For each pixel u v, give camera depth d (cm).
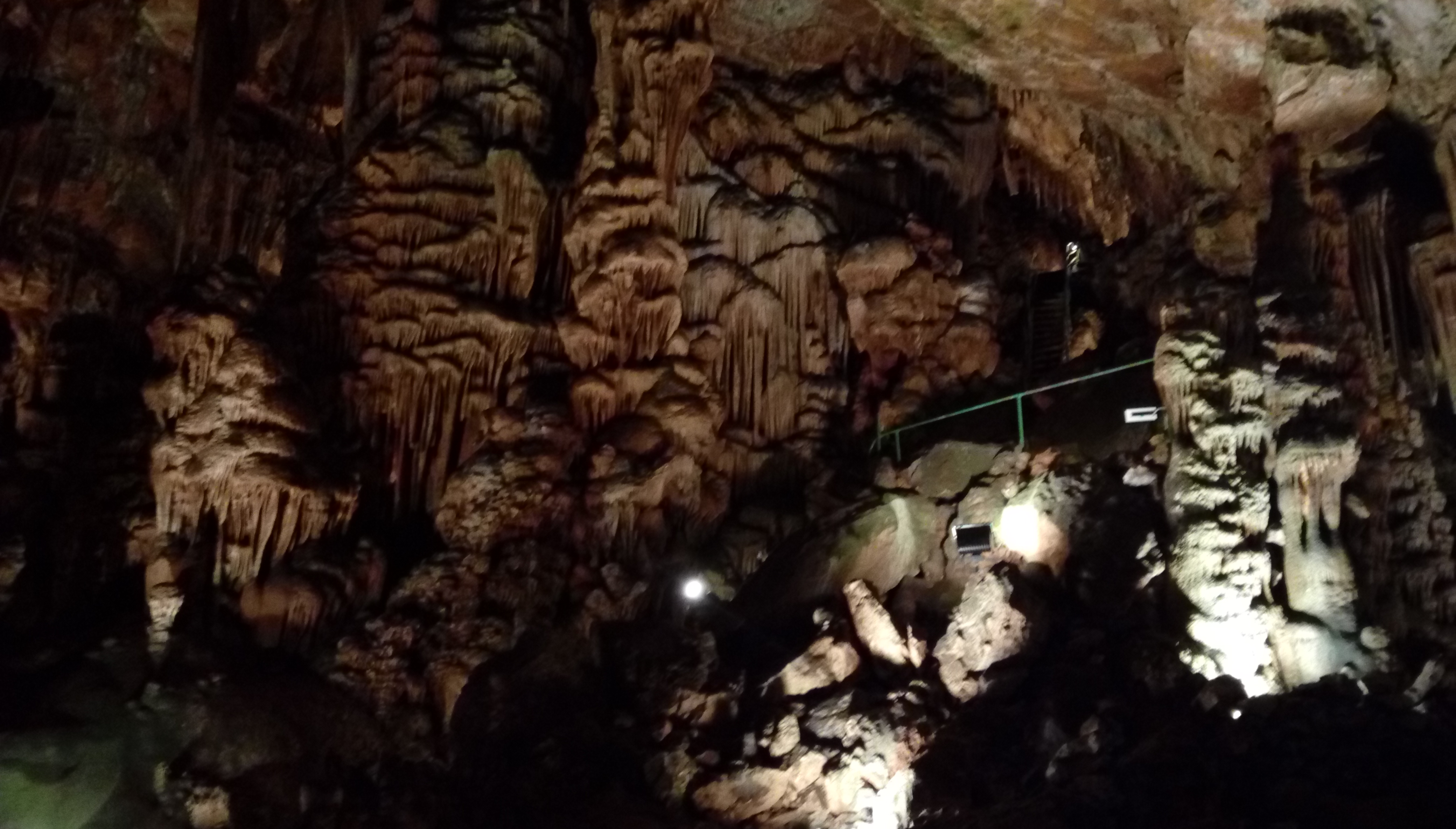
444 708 849
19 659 773
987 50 1048
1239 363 830
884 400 1067
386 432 955
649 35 1008
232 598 805
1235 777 651
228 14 991
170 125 1070
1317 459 782
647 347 986
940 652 852
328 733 781
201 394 828
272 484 806
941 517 950
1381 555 813
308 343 959
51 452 992
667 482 957
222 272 872
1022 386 1086
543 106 1063
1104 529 874
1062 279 1209
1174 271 1040
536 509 922
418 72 1048
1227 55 877
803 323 1087
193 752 712
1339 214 870
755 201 1093
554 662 841
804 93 1155
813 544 945
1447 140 824
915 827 732
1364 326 855
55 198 1034
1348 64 805
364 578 859
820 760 774
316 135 1105
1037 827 652
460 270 991
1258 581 771
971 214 1182
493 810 760
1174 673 748
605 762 775
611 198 983
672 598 919
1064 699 771
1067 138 1158
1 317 1021
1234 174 982
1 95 954
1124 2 902
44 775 675
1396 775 633
